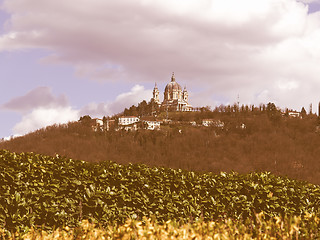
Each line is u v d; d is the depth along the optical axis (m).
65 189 9.66
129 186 10.64
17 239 7.24
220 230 6.44
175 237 5.99
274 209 11.05
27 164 9.61
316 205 11.33
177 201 10.84
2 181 8.98
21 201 8.77
